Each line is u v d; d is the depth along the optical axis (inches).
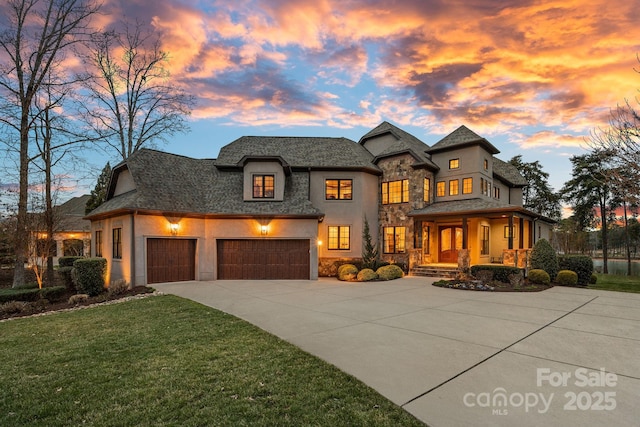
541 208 1332.4
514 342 235.3
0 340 257.6
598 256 2234.3
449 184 784.3
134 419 132.9
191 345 227.3
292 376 173.5
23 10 611.2
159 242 565.3
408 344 230.8
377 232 781.3
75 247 1040.2
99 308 378.6
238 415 135.3
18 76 612.4
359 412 136.5
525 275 583.2
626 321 299.0
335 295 450.0
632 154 467.8
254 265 630.5
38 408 143.4
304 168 724.0
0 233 719.7
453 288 513.7
